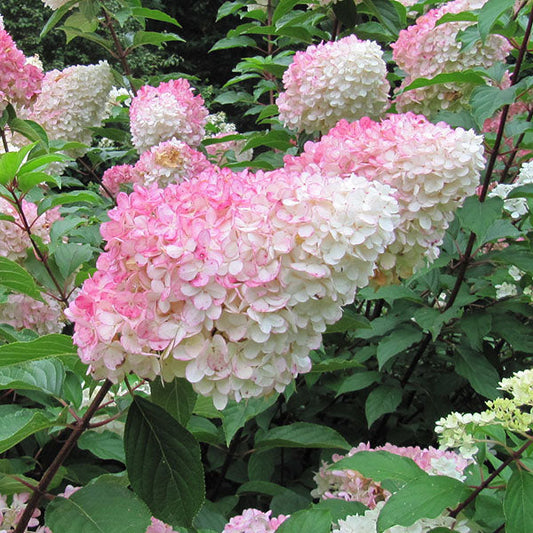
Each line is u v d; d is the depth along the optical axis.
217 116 2.40
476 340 1.03
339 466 0.70
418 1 1.75
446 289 1.14
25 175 0.83
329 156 0.77
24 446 0.88
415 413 1.26
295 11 1.60
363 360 1.12
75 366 0.64
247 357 0.54
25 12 4.89
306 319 0.56
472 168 0.77
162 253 0.53
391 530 0.66
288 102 1.25
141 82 1.80
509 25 0.97
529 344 1.04
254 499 1.08
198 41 5.59
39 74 1.34
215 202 0.55
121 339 0.52
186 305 0.52
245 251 0.53
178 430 0.59
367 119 0.83
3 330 0.82
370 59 1.15
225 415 0.87
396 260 0.78
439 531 0.65
